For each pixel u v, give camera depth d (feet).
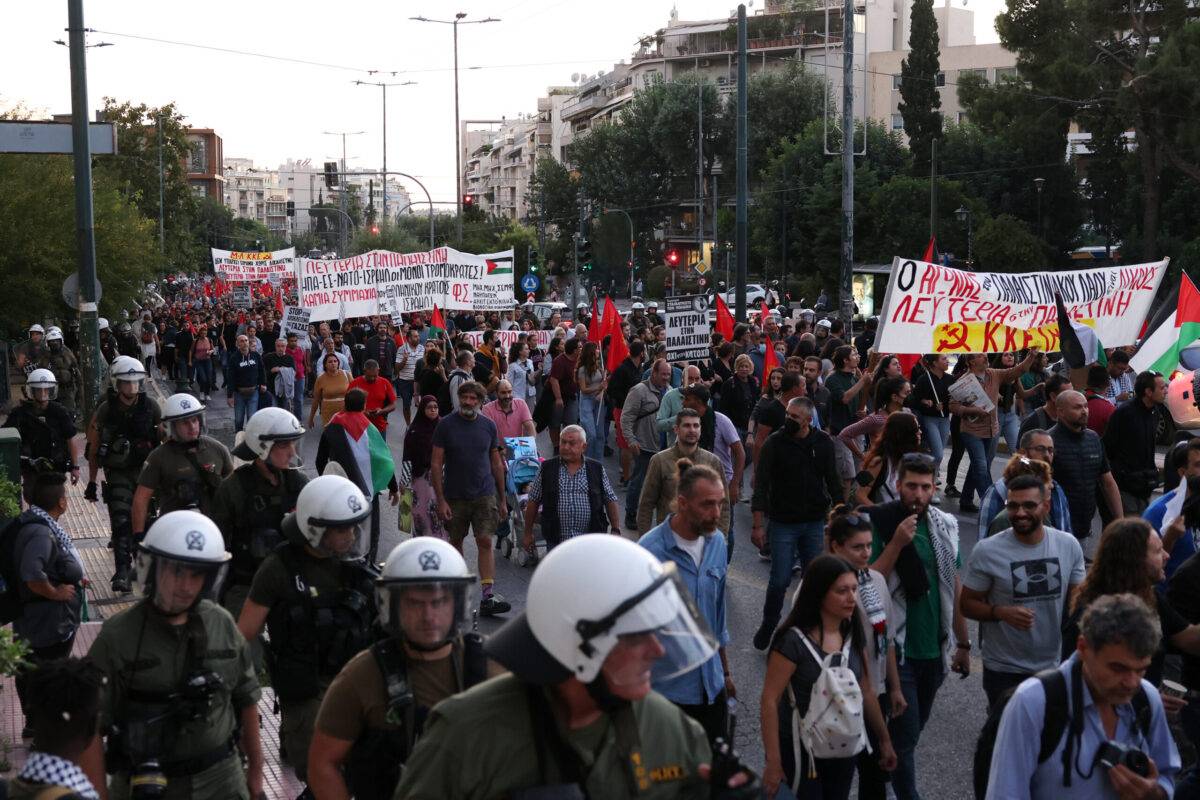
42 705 10.93
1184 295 39.52
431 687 12.92
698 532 19.12
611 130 278.67
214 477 25.79
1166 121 133.08
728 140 254.47
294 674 16.10
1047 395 37.09
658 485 27.76
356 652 16.19
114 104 215.72
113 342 85.81
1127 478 31.91
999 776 12.16
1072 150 196.54
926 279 40.01
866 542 17.35
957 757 21.93
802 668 15.71
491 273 80.89
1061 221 174.70
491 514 31.65
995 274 40.68
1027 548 18.60
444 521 31.50
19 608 21.31
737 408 48.06
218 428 70.18
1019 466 20.85
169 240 216.33
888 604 17.85
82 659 11.39
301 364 76.54
